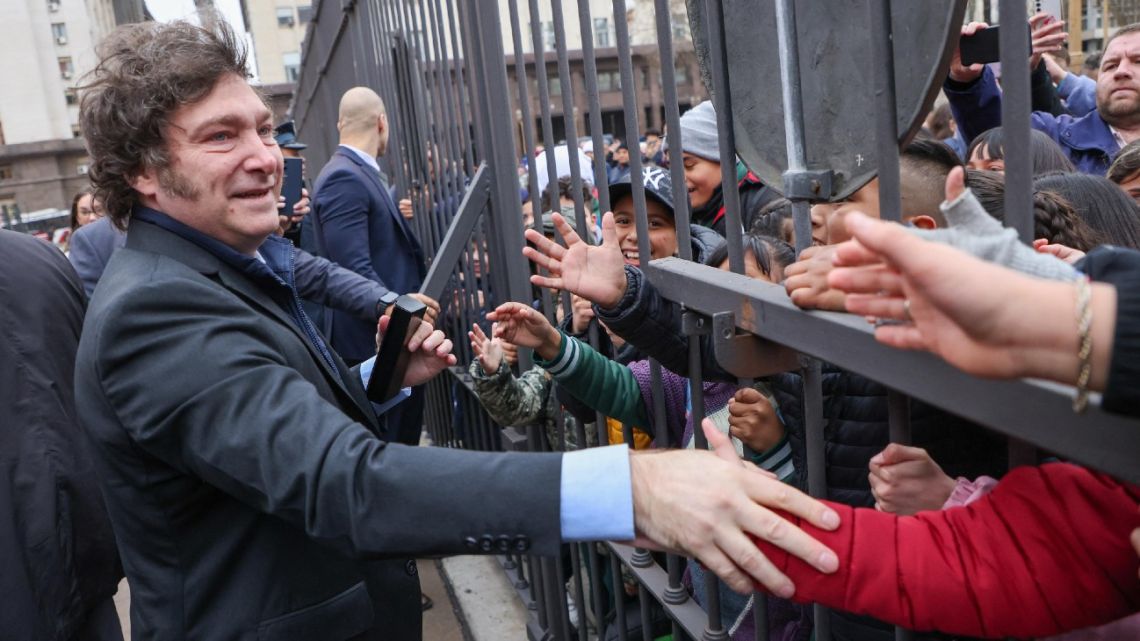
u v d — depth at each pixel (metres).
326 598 1.42
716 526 1.03
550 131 1.96
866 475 1.33
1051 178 1.54
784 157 1.15
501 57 2.39
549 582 2.61
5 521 1.92
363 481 1.14
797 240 1.09
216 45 1.39
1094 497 0.87
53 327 2.06
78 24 59.09
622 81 1.48
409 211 4.32
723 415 1.83
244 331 1.31
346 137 4.02
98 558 2.11
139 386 1.24
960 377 0.78
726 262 1.65
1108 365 0.62
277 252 1.69
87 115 1.39
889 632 1.33
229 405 1.21
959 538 0.95
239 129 1.41
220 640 1.36
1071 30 4.12
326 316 3.64
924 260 0.65
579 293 1.49
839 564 0.98
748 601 1.67
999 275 0.65
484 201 2.69
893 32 0.90
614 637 2.48
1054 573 0.88
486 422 3.16
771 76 1.15
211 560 1.37
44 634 1.96
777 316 1.06
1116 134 2.76
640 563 1.88
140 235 1.44
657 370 1.61
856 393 1.33
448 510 1.11
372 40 4.23
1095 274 0.68
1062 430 0.70
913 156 1.32
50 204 50.16
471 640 3.09
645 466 1.10
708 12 1.18
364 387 1.89
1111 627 0.93
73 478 2.05
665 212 2.22
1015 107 0.77
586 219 1.83
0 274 1.98
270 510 1.21
